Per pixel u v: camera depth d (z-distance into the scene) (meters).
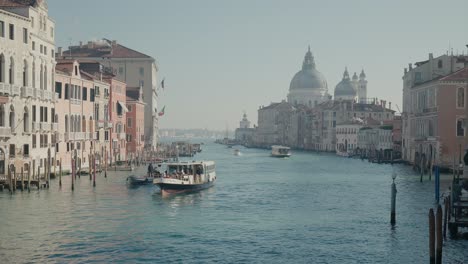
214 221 42.28
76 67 76.00
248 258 31.61
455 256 31.22
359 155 156.00
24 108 59.25
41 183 58.38
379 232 38.22
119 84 100.44
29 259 30.72
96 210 46.09
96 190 58.44
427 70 100.00
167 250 33.09
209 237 36.50
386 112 192.38
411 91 100.81
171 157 145.62
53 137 66.62
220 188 65.94
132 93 118.56
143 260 30.97
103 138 89.38
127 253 32.31
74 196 53.28
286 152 161.75
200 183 62.28
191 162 64.00
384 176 84.19
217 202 52.91
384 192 61.56
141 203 50.75
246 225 40.75
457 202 34.97
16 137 57.75
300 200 55.09
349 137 172.50
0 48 55.66
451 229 34.78
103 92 89.44
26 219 41.38
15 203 48.25
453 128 81.00
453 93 80.94
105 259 31.03
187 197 56.16
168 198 54.66
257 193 61.06
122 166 90.44
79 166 69.81
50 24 66.50
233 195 58.81
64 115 71.69
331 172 94.44
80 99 77.56
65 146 72.38
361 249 33.56
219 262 30.80
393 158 119.00
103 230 38.12
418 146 92.81
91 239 35.41
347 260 31.25
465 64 96.69
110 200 51.78
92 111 82.94
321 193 61.34
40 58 63.12
